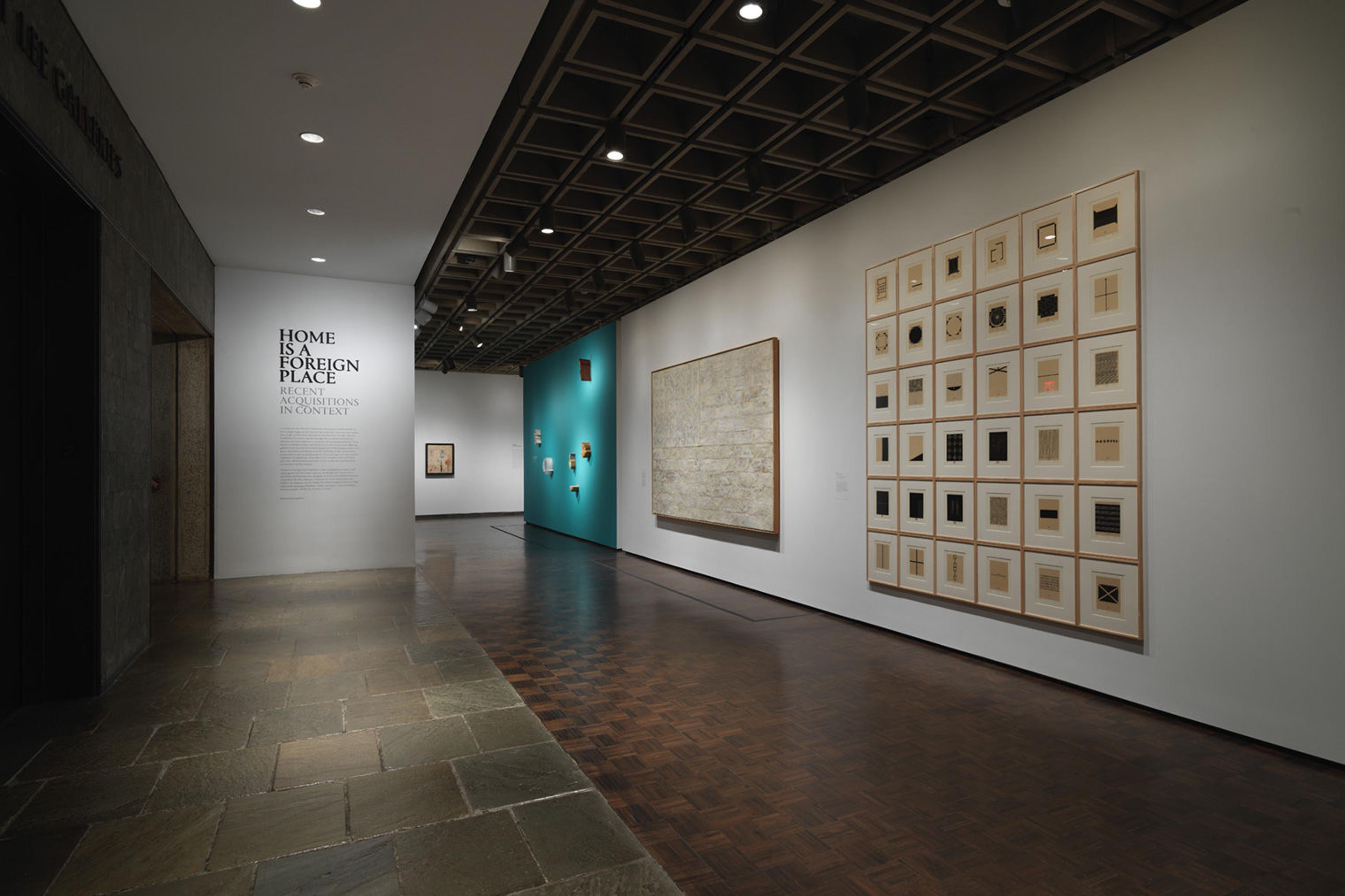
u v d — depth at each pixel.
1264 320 3.33
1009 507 4.55
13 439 3.65
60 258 3.76
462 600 6.99
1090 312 4.06
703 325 8.41
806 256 6.56
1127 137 3.91
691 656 4.97
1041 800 2.84
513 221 6.82
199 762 3.07
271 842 2.42
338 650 4.91
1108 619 3.98
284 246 7.05
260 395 7.90
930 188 5.20
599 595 7.29
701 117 4.79
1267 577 3.32
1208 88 3.54
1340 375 3.08
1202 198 3.56
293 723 3.54
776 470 6.93
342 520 8.26
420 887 2.17
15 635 3.69
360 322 8.38
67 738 3.31
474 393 17.72
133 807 2.66
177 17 3.39
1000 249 4.61
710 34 3.78
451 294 10.09
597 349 11.79
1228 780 3.01
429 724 3.55
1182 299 3.64
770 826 2.64
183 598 6.68
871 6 3.56
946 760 3.22
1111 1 3.46
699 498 8.30
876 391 5.68
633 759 3.24
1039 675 4.43
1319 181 3.15
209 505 7.77
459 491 17.52
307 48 3.68
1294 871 2.35
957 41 3.84
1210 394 3.53
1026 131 4.48
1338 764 3.09
